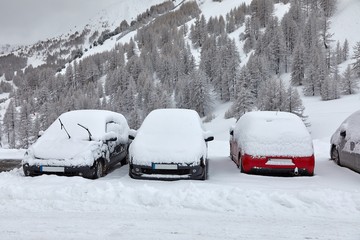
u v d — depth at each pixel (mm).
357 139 7871
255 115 8547
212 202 5090
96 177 7438
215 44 141750
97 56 162750
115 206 5031
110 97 111312
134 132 8398
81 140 7766
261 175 7547
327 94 75812
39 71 165875
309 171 7391
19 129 85250
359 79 83688
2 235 3865
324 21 117438
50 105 92375
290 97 60969
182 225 4227
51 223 4293
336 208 4887
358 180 7062
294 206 4953
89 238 3773
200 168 6949
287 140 7543
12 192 5566
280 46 107562
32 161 7293
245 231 4020
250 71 89875
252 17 161000
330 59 95750
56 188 5820
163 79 122562
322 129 52906
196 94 86750
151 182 6613
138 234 3902
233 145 9680
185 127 7914
